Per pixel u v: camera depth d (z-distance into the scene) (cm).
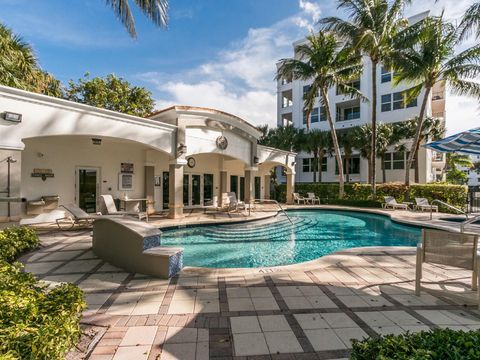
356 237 969
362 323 300
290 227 1140
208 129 1286
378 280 435
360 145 2203
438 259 362
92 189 1125
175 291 390
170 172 1145
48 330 168
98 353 242
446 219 1155
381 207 1622
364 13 1406
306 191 2155
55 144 1012
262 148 1688
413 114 2292
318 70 1678
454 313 323
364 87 2538
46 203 962
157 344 258
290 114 3244
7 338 153
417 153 2083
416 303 350
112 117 907
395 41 1428
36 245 636
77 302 226
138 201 1210
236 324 297
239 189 1914
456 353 150
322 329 288
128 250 483
